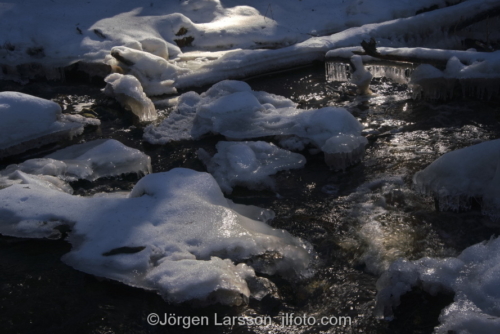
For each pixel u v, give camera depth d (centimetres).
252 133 625
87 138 658
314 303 379
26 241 440
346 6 1088
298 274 405
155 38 876
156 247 408
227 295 374
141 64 802
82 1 1034
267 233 443
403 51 770
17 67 846
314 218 480
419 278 372
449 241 438
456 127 646
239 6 1052
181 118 695
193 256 400
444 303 362
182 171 504
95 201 472
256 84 827
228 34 953
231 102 666
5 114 615
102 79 834
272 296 383
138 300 374
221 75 827
